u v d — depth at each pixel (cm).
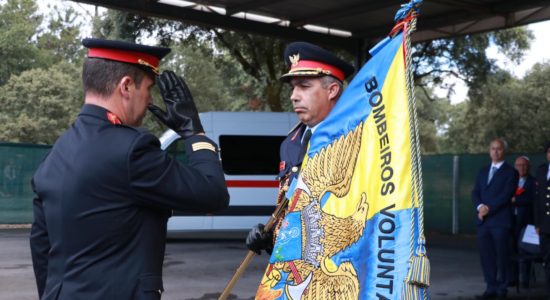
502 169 802
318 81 311
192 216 1291
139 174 222
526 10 1487
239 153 1333
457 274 1009
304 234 275
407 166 243
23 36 3809
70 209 225
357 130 265
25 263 1040
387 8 1473
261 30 1559
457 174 1661
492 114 3131
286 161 347
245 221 1313
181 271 995
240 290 841
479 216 807
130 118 239
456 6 1434
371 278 245
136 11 1389
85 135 230
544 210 789
